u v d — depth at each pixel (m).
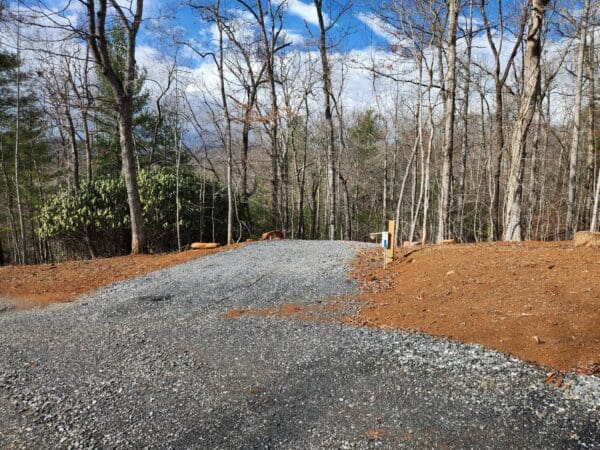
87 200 14.70
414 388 4.02
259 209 23.86
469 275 6.86
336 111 21.64
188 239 16.08
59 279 9.72
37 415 3.87
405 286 7.21
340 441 3.32
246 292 7.70
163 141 22.39
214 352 5.12
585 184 20.92
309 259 9.96
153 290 8.24
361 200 30.78
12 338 6.09
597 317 4.95
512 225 9.99
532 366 4.27
